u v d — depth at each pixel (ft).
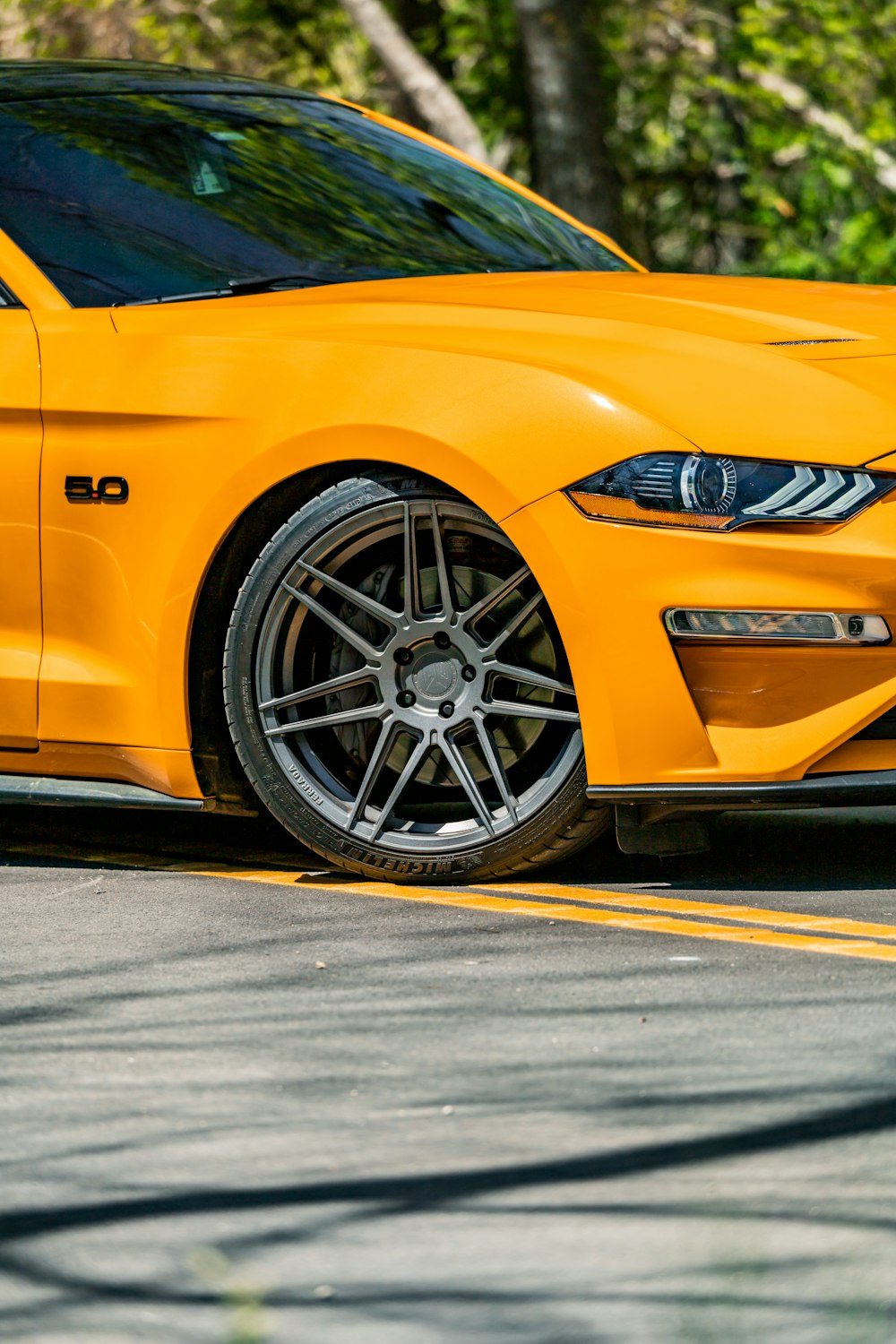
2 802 28.99
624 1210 15.38
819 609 24.27
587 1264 14.37
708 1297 13.69
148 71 35.27
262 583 26.96
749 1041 19.57
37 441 28.04
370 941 23.99
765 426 24.70
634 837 25.62
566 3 93.35
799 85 125.18
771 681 24.68
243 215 31.14
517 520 24.99
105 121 32.32
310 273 30.14
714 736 24.88
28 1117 17.94
